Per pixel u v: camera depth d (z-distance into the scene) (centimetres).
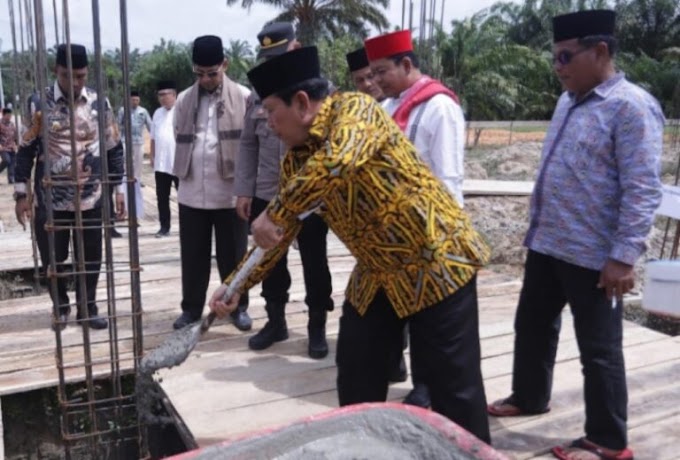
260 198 385
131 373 371
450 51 3014
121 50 264
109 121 424
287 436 182
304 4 3106
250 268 218
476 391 232
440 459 175
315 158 185
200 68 407
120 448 358
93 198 413
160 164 738
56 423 362
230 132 414
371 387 241
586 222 267
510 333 437
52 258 282
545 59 3316
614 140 258
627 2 4316
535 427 317
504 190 980
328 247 675
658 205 252
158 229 812
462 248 224
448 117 287
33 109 404
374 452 178
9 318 461
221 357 396
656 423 320
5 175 1652
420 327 230
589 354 274
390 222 213
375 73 303
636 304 548
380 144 194
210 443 303
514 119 3431
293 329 443
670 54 3338
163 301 502
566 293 279
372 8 3200
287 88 200
